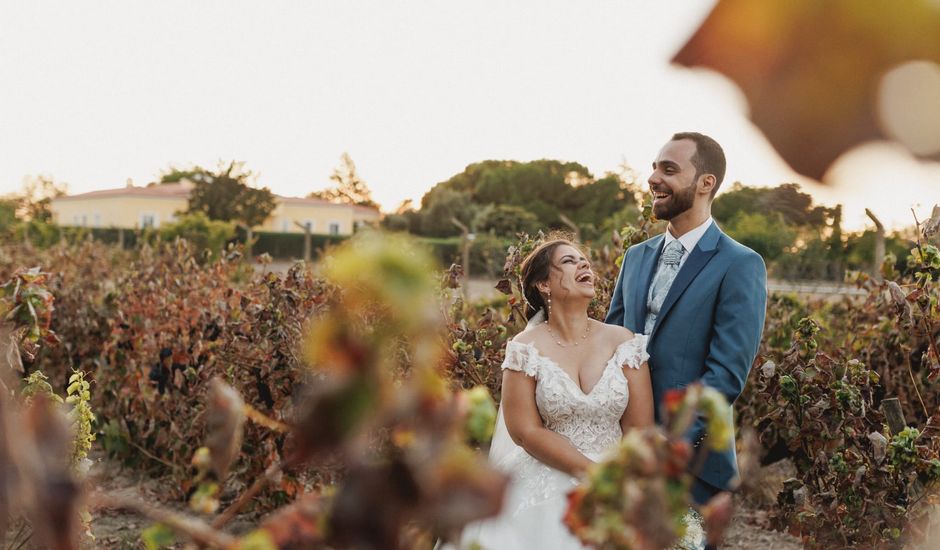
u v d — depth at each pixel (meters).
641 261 3.81
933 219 3.68
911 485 3.80
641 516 0.88
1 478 0.67
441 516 0.60
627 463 0.91
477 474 0.61
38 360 7.69
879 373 5.48
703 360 3.48
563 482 3.24
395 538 0.60
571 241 4.21
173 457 6.02
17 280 3.46
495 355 4.33
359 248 0.53
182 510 5.65
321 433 0.56
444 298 4.31
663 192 3.57
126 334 6.68
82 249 11.99
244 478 5.21
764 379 4.18
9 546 2.68
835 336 7.34
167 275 7.45
